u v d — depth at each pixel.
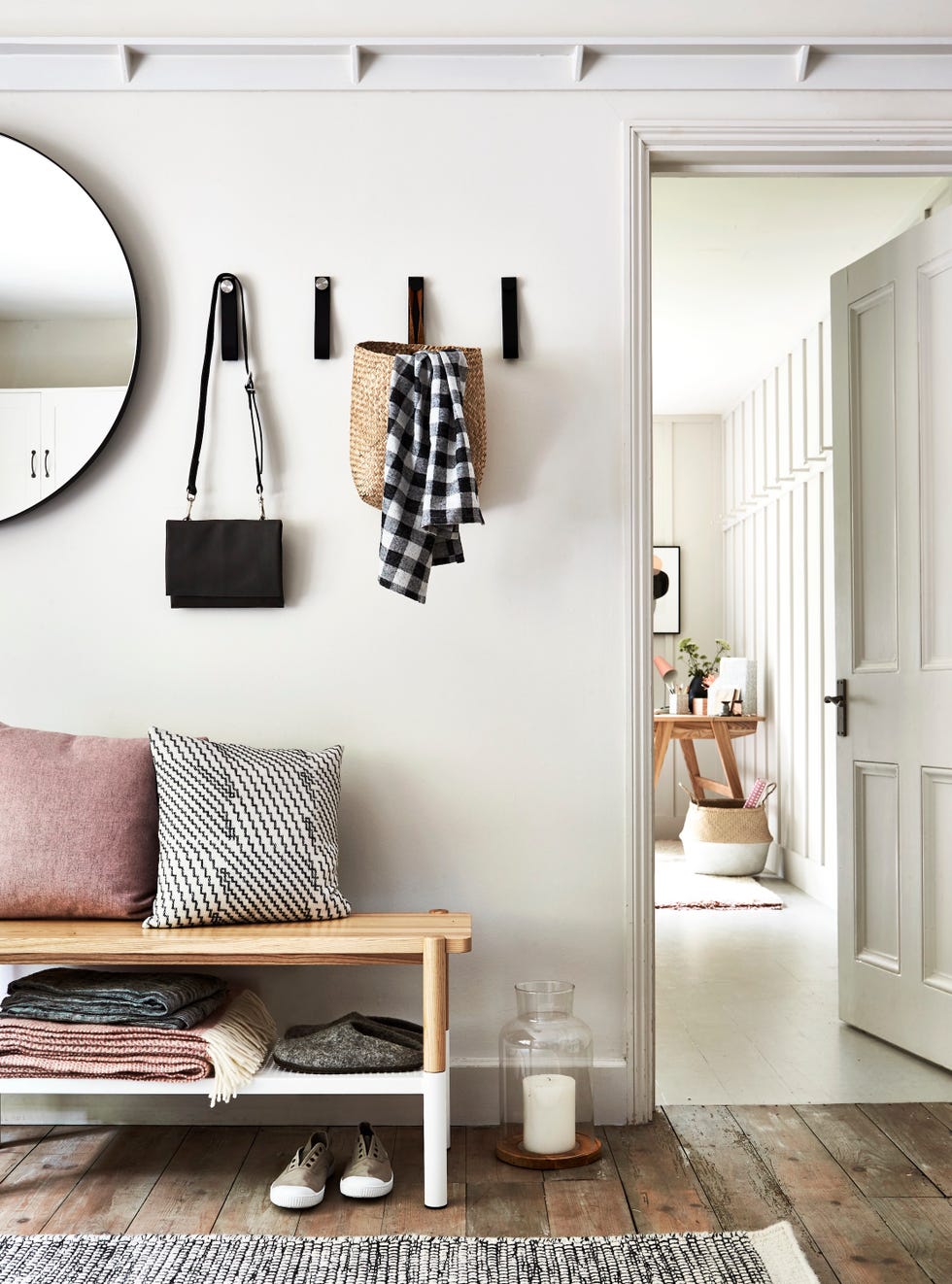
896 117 2.69
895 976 3.12
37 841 2.31
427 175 2.68
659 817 7.35
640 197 2.67
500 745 2.65
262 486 2.67
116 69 2.67
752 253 4.58
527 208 2.68
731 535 7.26
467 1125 2.58
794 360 5.75
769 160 2.75
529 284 2.68
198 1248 1.93
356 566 2.66
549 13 2.71
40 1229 2.03
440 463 2.40
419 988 2.63
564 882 2.64
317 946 2.15
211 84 2.68
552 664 2.65
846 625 3.39
